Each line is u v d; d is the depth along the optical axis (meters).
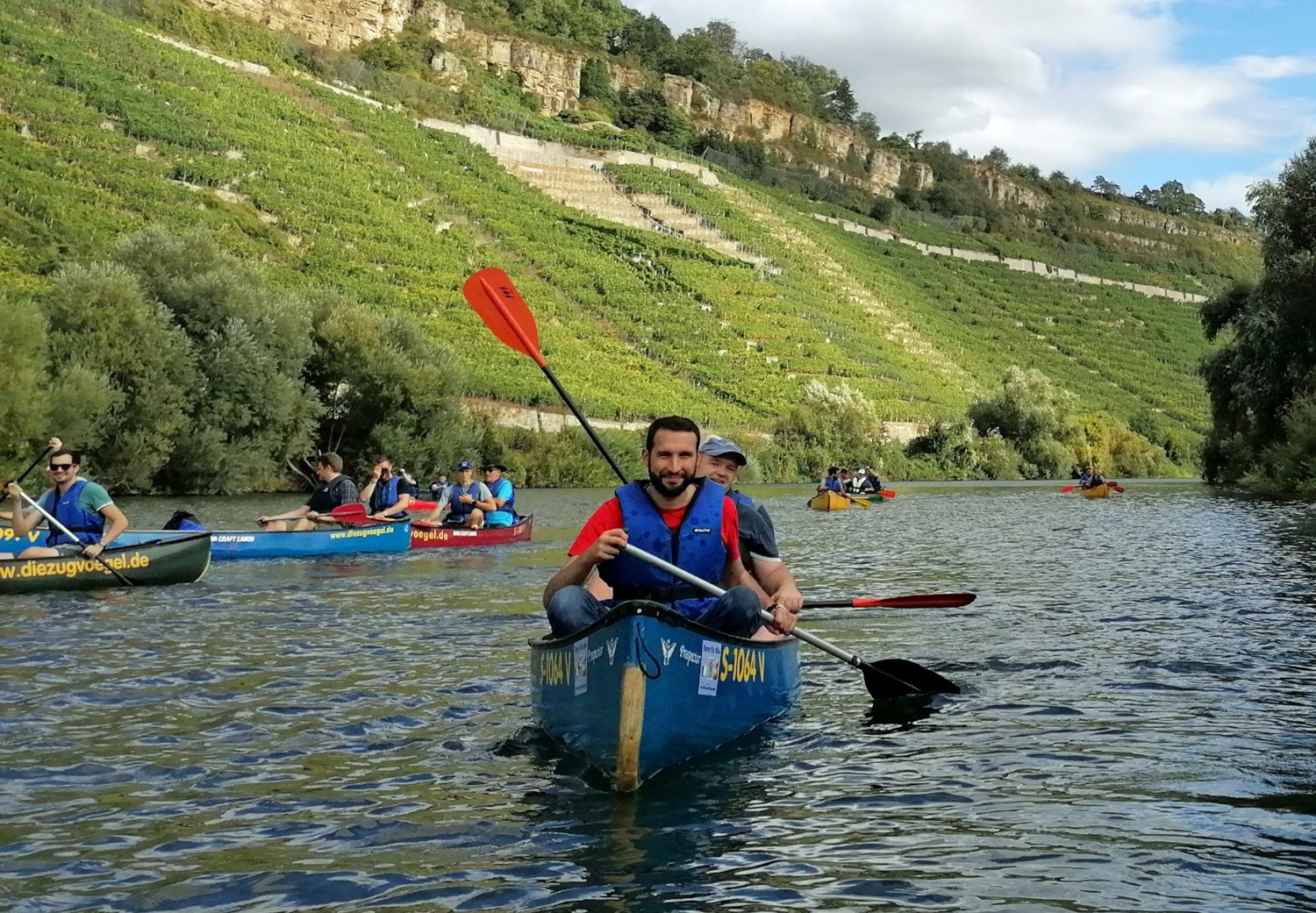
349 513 16.25
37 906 3.67
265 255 59.16
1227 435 42.84
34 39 66.81
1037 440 69.12
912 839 4.27
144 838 4.29
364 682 7.06
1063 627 9.35
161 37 80.94
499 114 105.06
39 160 53.38
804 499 37.69
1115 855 4.09
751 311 84.56
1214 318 41.50
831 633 9.15
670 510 5.71
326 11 101.25
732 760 5.33
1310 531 20.28
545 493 39.34
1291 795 4.75
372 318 39.91
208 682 7.04
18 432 26.53
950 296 114.00
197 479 33.06
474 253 76.06
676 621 5.09
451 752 5.46
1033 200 164.12
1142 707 6.41
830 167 143.75
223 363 32.75
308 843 4.25
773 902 3.70
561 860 4.07
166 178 61.47
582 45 135.38
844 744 5.65
